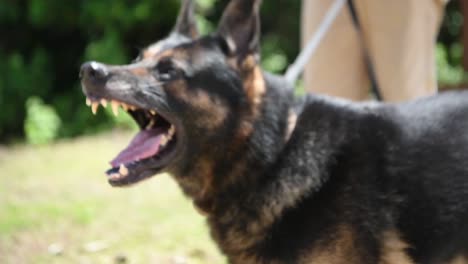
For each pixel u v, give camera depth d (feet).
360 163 6.31
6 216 9.17
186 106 6.40
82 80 6.30
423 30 7.51
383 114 6.43
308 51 7.14
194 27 6.86
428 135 6.36
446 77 15.29
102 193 10.21
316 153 6.34
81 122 15.17
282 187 6.32
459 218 6.32
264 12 17.10
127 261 8.21
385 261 6.27
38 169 11.78
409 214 6.28
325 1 7.59
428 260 6.36
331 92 7.65
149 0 15.71
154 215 9.32
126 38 16.49
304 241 6.27
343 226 6.25
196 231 8.85
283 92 6.51
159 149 6.44
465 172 6.32
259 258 6.40
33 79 15.79
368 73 7.75
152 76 6.38
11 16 16.05
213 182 6.50
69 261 8.21
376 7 7.41
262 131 6.40
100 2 15.64
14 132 15.25
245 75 6.47
